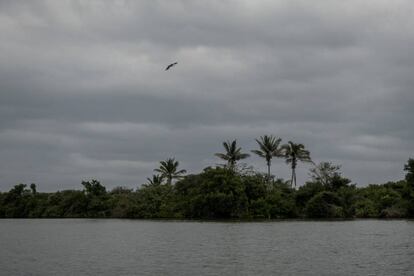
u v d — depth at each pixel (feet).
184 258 142.51
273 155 451.53
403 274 111.34
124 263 132.87
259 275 111.14
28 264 132.57
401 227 276.62
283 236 217.56
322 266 124.06
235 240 199.93
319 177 432.25
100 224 347.36
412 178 402.72
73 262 135.85
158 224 329.72
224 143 450.71
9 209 524.11
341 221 354.33
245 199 396.37
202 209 397.80
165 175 508.53
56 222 393.29
